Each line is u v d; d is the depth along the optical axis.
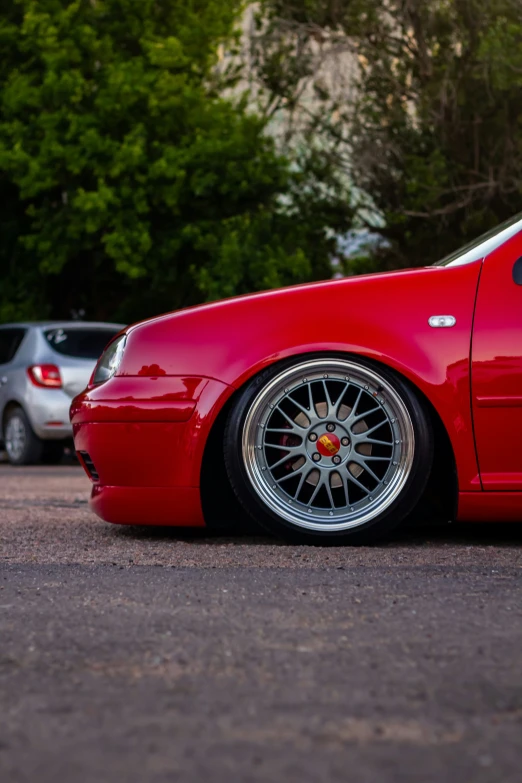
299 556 3.95
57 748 1.78
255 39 19.05
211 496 4.41
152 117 18.39
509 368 4.15
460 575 3.50
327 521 4.24
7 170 18.19
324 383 4.23
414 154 18.33
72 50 18.05
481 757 1.72
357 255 20.66
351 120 18.55
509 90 16.75
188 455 4.25
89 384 4.66
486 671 2.26
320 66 18.20
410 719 1.92
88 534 4.64
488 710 1.98
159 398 4.27
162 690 2.12
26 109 18.30
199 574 3.53
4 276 19.73
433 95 17.00
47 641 2.55
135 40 19.31
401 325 4.20
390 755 1.73
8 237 19.41
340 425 4.23
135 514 4.35
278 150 19.14
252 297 4.36
